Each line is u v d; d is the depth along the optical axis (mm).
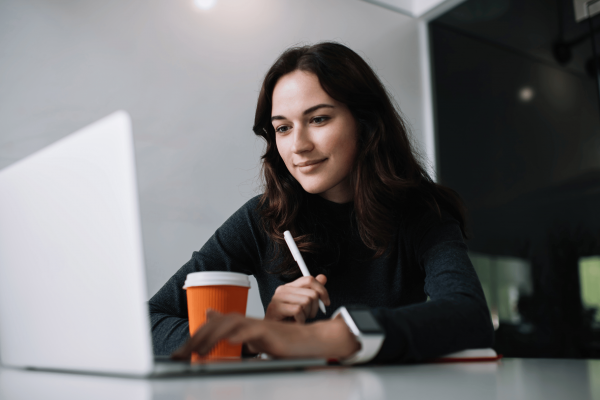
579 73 2490
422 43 3295
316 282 812
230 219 1258
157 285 2148
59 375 499
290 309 772
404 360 582
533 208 2605
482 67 2957
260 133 1195
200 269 1148
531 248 2592
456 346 627
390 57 3119
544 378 459
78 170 434
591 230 2354
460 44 3100
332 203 1146
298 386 383
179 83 2373
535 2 2730
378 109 1069
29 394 355
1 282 563
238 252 1215
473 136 2949
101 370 428
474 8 3041
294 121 1028
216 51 2506
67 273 454
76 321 449
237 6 2609
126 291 401
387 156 1069
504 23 2873
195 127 2381
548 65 2629
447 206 1115
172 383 400
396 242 1084
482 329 669
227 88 2506
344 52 1046
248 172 2488
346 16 2980
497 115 2842
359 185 1061
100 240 418
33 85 2020
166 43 2369
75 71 2119
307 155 1029
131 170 396
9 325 560
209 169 2379
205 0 2512
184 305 1075
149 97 2285
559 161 2525
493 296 2732
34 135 2002
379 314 576
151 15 2346
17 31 2010
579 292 2361
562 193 2486
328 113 1020
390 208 1079
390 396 338
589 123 2422
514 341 2590
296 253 859
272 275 1198
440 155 3127
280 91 1039
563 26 2586
